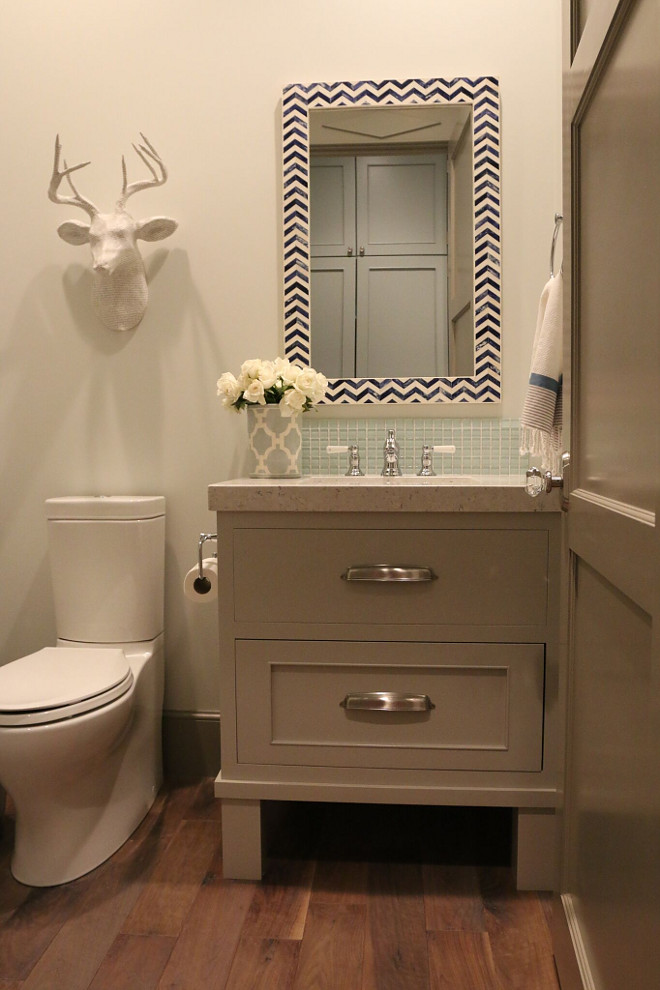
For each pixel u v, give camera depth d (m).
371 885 1.53
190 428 2.08
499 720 1.50
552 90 1.97
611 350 0.91
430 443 2.04
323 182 2.01
